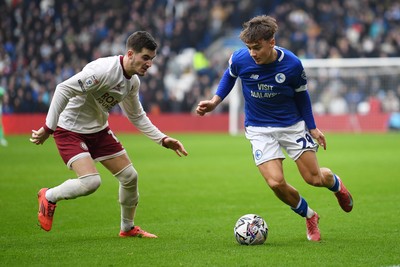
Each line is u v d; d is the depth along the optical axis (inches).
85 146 743.1
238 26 3430.1
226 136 2815.0
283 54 731.4
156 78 3078.2
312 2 3376.0
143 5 3307.1
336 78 3029.0
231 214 970.7
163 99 3070.9
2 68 2955.2
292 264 619.8
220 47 3361.2
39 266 618.8
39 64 3051.2
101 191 1206.9
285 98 743.7
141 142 2468.0
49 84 2972.4
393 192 1179.3
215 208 1026.1
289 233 805.2
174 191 1212.5
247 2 3454.7
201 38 3321.9
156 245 725.3
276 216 944.9
